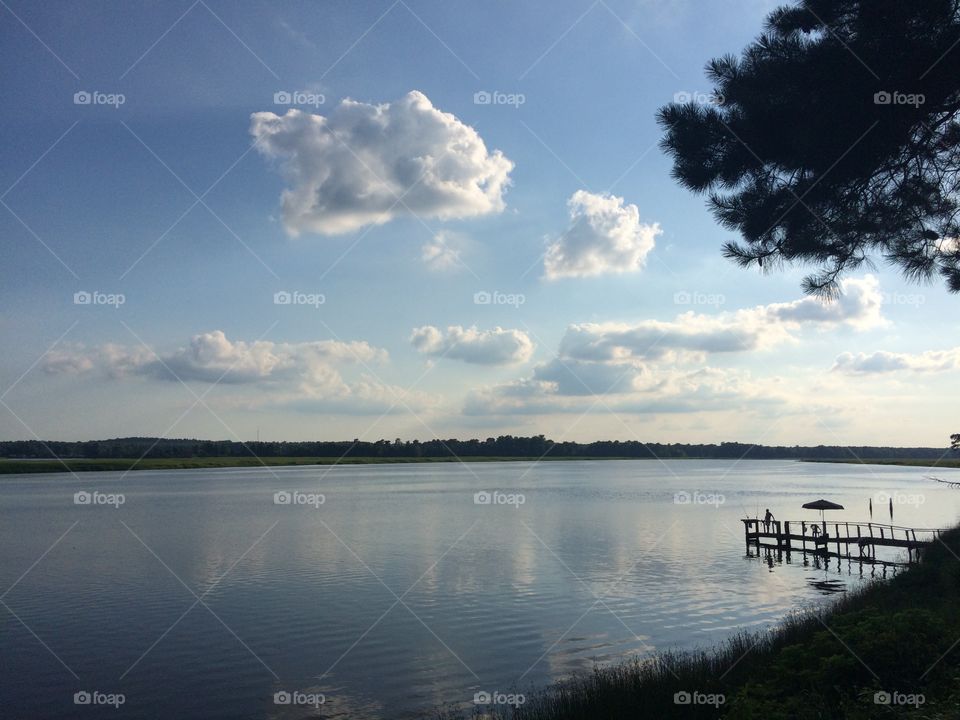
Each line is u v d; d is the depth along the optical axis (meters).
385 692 20.45
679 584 37.06
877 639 12.18
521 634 26.72
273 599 33.59
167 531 65.06
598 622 28.55
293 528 66.69
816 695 10.94
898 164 13.06
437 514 80.88
